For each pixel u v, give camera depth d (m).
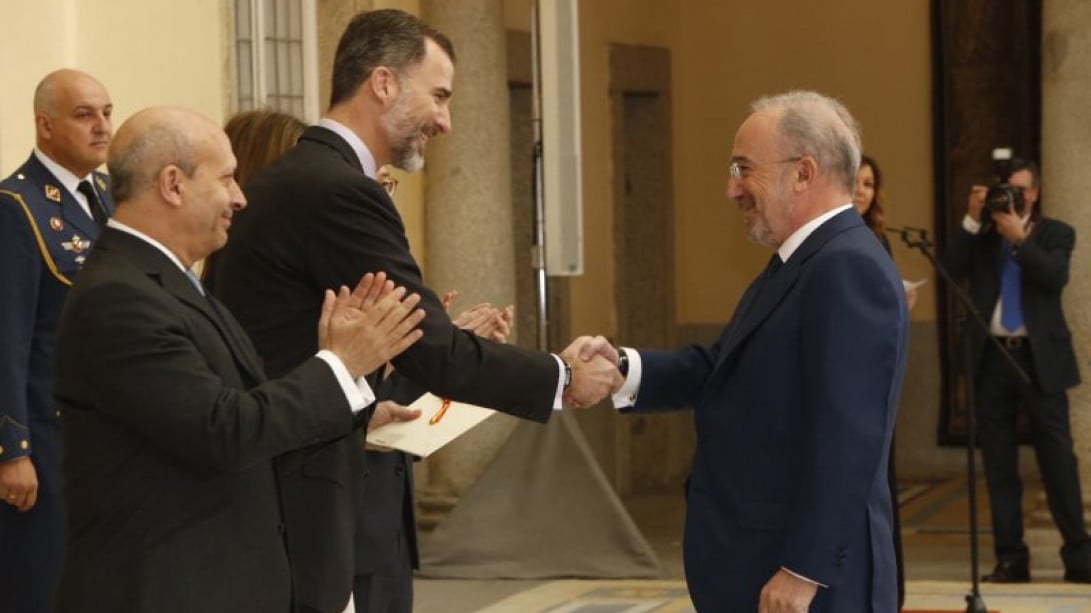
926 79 13.56
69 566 3.75
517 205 12.23
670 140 13.77
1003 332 9.23
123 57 7.45
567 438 9.23
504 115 10.25
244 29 8.36
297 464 4.12
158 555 3.70
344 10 9.42
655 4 13.59
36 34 7.01
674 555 10.54
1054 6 9.62
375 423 4.71
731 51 13.97
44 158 5.79
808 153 4.22
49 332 5.66
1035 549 9.70
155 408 3.60
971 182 13.48
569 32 9.18
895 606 4.21
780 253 4.29
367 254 4.30
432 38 4.59
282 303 4.36
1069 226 9.26
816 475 4.01
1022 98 13.36
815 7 13.80
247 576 3.78
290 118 5.00
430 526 9.77
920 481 13.48
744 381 4.24
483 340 4.45
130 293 3.66
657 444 13.70
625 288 13.44
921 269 13.61
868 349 4.04
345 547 4.31
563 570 8.99
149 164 3.78
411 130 4.57
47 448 5.62
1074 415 9.66
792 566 4.03
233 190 3.89
